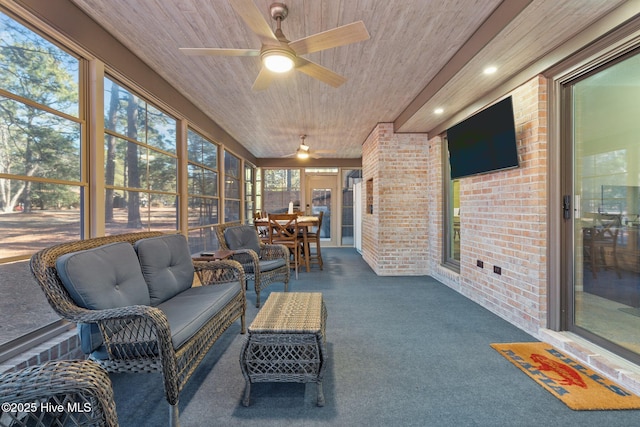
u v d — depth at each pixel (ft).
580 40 6.52
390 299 11.27
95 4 6.40
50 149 6.05
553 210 7.66
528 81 8.14
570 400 5.31
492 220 9.80
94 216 7.00
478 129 9.94
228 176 18.44
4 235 5.14
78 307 4.66
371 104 12.80
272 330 5.21
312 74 7.47
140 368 4.71
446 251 14.42
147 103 9.62
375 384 5.86
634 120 5.86
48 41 5.98
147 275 6.41
